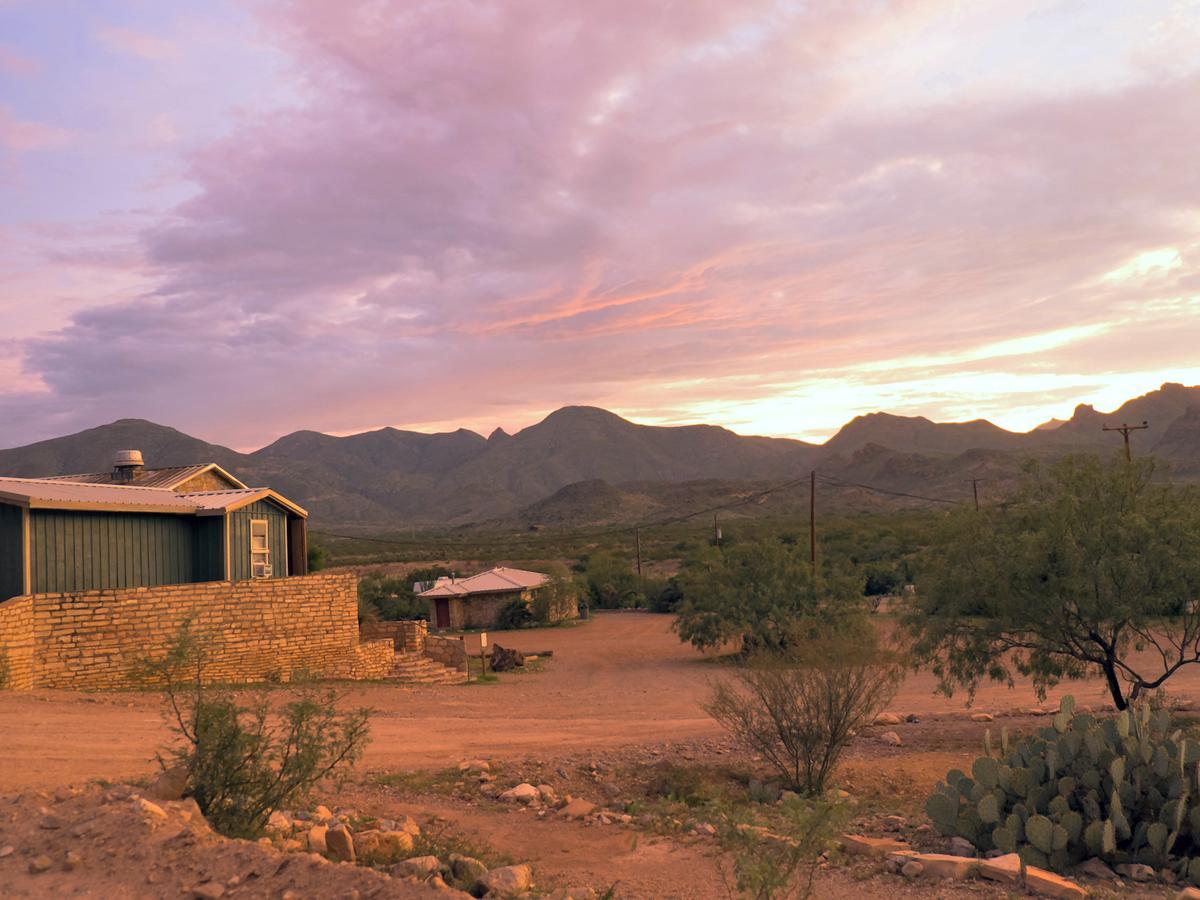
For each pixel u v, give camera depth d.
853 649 13.93
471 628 57.22
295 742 8.85
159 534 24.16
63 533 21.62
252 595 23.50
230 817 8.05
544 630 55.28
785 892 7.11
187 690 18.83
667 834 10.38
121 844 6.80
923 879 8.31
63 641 19.41
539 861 9.16
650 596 69.12
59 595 19.44
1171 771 9.60
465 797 12.08
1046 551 17.70
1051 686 19.14
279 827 8.51
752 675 14.56
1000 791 9.85
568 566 95.12
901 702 24.45
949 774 10.49
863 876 8.42
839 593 36.84
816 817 6.86
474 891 7.61
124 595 20.55
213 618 22.42
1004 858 8.63
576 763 14.50
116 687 20.00
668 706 23.17
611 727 18.98
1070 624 17.91
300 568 28.17
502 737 17.00
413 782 12.59
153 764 11.32
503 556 115.38
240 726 8.52
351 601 26.23
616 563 82.81
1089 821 9.62
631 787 13.37
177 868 6.53
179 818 7.32
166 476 29.84
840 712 13.58
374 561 114.56
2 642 17.98
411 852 8.71
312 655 24.94
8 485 22.30
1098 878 8.84
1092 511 17.86
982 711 21.55
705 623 37.78
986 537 18.45
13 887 6.22
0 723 13.93
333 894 6.16
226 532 25.11
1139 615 17.02
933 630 18.77
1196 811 9.27
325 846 8.33
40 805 7.69
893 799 13.12
